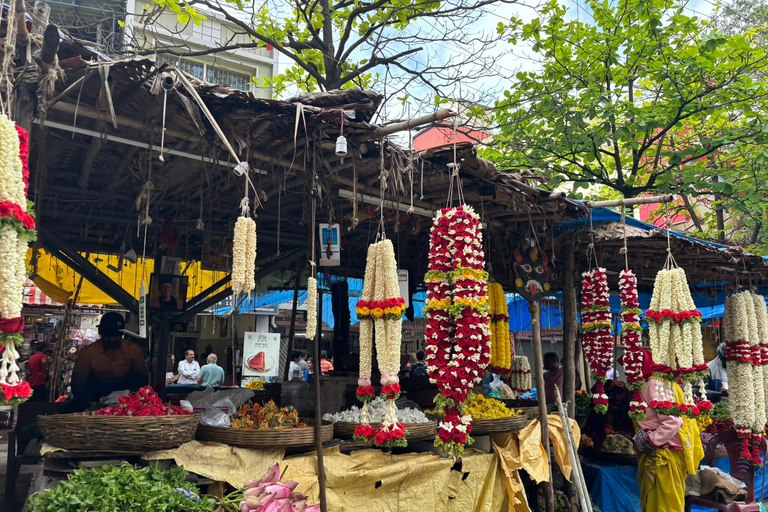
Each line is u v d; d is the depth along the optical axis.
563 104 9.02
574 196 9.30
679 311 4.84
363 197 4.55
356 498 3.89
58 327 10.83
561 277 6.78
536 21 8.76
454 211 3.88
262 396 5.82
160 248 5.59
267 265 5.86
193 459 3.46
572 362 5.99
